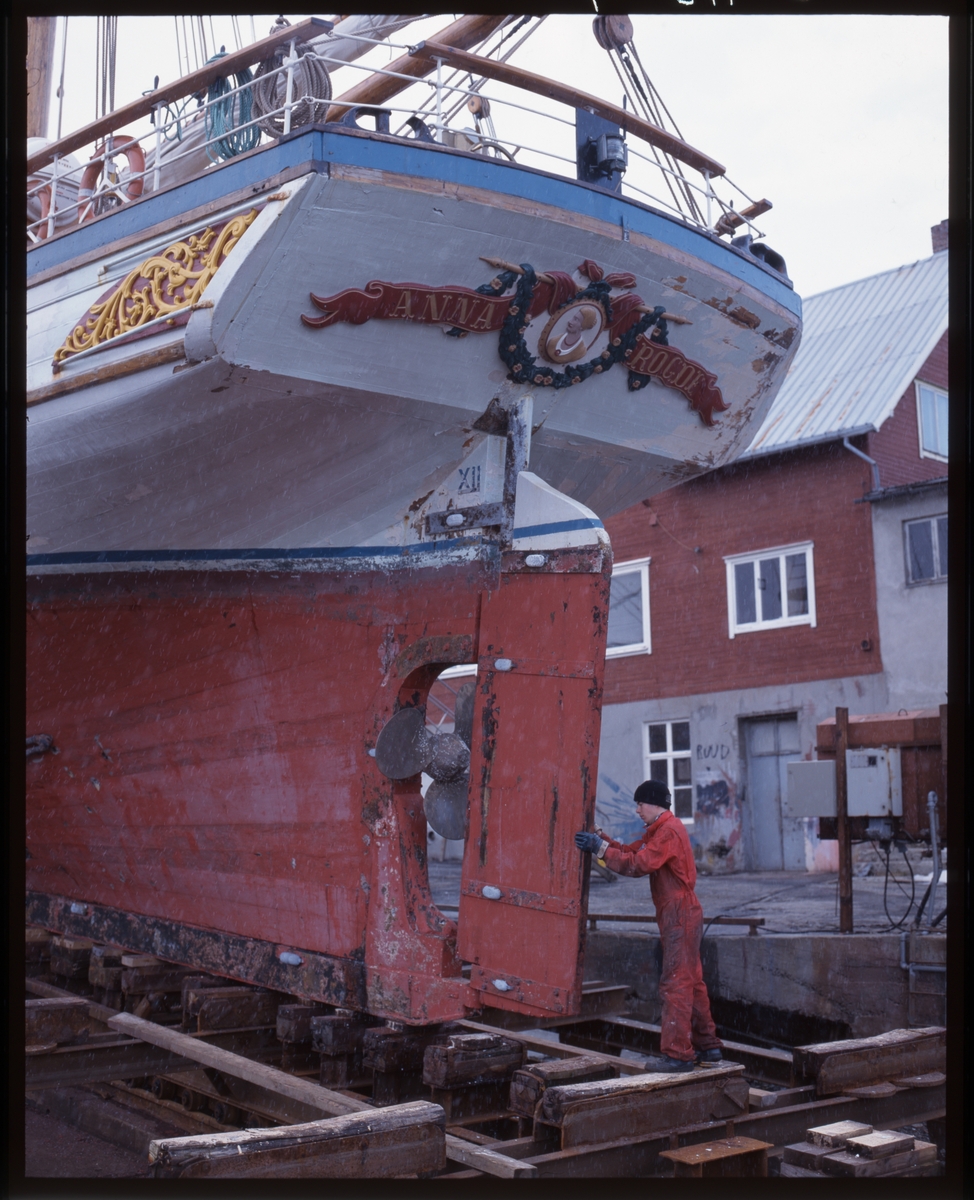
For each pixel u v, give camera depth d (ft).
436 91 17.30
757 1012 22.56
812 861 47.83
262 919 21.18
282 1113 15.92
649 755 55.16
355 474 19.56
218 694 22.41
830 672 48.75
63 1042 18.31
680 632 54.29
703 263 19.16
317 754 20.65
